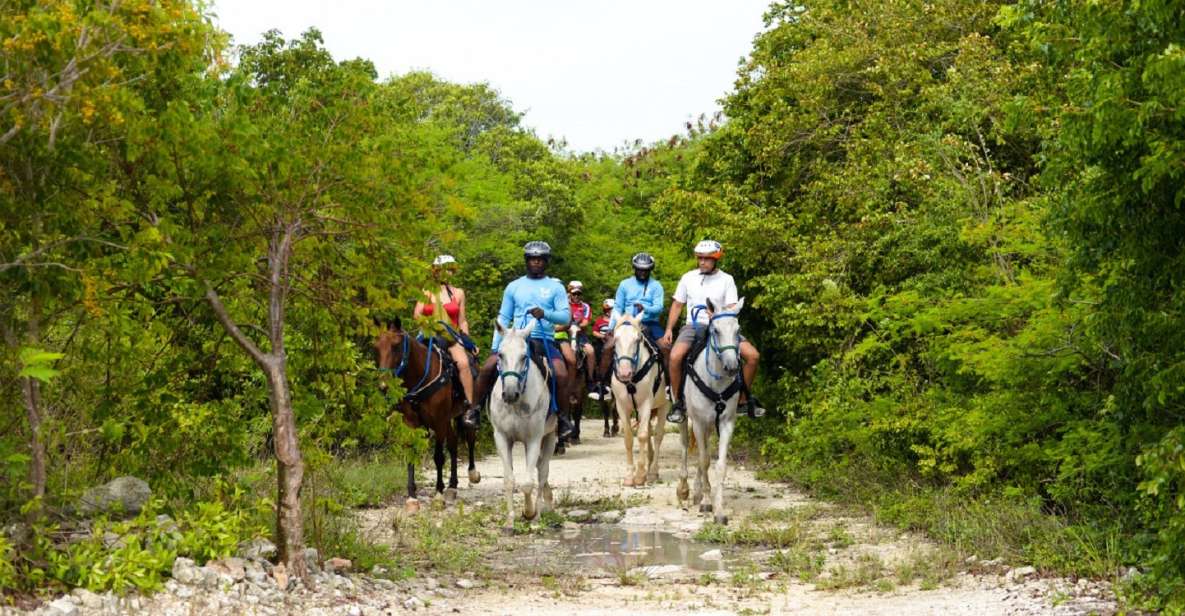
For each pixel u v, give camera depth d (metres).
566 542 12.51
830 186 19.44
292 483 8.77
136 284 8.70
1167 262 8.69
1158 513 8.96
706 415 13.72
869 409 14.62
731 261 21.02
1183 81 7.20
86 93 7.28
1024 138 16.31
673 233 22.98
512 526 13.04
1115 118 7.92
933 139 15.50
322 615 7.86
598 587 9.95
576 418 25.09
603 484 17.30
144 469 9.58
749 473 18.48
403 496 15.63
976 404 12.44
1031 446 11.55
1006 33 19.27
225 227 8.81
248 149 8.34
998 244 13.61
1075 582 9.03
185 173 8.57
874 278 17.80
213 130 8.30
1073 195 9.36
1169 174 7.89
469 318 26.48
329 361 9.96
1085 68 8.63
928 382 14.59
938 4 20.08
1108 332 9.30
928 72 19.30
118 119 7.42
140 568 7.56
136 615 7.12
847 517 13.66
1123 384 9.75
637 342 16.27
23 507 7.49
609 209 38.12
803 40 23.23
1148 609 8.02
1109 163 8.65
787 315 18.95
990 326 12.72
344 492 14.57
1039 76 15.09
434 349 14.63
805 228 19.91
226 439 9.64
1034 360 11.33
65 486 8.34
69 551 7.73
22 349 7.12
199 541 8.29
